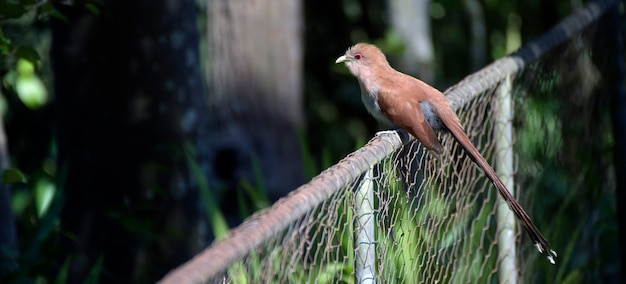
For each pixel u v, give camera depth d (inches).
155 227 475.8
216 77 739.4
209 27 743.1
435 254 311.1
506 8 1133.1
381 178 273.3
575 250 453.7
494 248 382.3
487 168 319.9
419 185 329.7
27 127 739.4
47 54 685.3
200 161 493.7
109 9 467.2
